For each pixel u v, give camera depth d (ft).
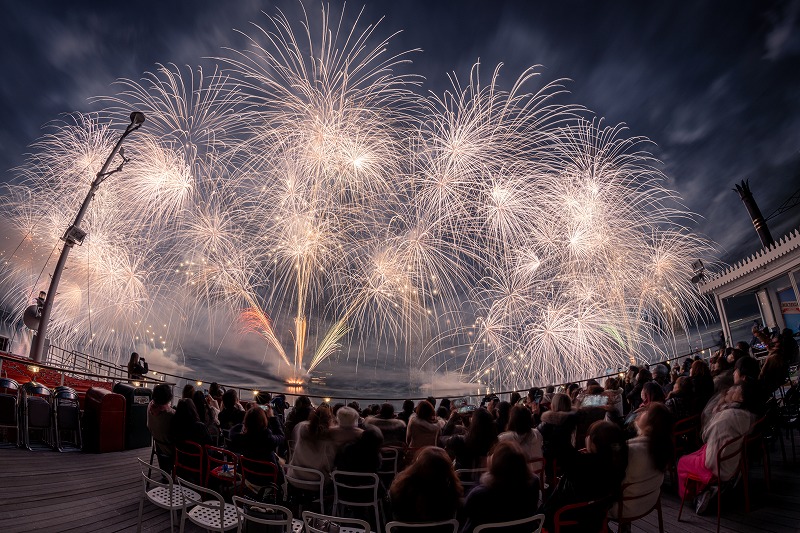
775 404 26.66
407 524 13.01
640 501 16.96
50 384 56.24
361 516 22.89
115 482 28.78
